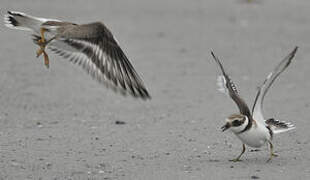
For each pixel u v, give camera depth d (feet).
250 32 96.84
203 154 38.34
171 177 32.78
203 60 76.13
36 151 38.60
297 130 44.98
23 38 93.30
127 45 84.74
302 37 92.17
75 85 63.10
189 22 106.93
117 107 53.78
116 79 22.00
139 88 21.90
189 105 54.39
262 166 35.14
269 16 112.57
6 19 25.73
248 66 72.08
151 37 91.81
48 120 48.44
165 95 58.34
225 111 52.06
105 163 35.88
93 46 22.50
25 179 32.45
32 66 72.28
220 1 133.28
